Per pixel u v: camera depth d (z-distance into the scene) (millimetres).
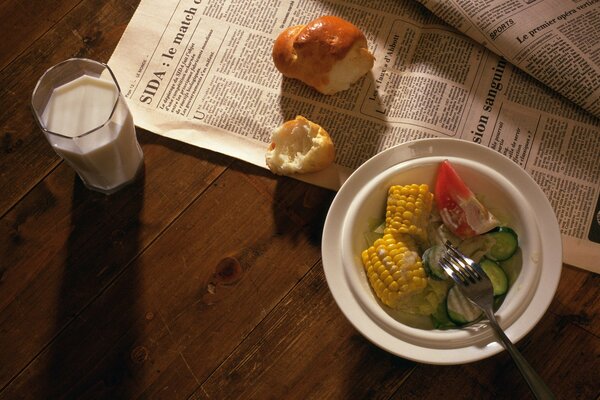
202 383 611
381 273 572
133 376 617
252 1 749
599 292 615
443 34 723
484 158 599
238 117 698
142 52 730
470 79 701
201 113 701
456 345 541
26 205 675
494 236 593
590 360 595
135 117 701
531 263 561
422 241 605
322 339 616
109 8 750
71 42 741
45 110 616
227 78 715
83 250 659
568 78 675
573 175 657
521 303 549
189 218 665
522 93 692
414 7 737
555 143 671
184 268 647
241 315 629
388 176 600
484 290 566
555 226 566
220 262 647
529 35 689
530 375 523
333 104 698
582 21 692
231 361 616
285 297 632
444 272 582
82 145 600
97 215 669
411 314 584
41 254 659
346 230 584
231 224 660
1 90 722
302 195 666
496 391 590
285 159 664
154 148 691
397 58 716
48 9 754
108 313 637
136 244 658
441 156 604
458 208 595
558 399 587
